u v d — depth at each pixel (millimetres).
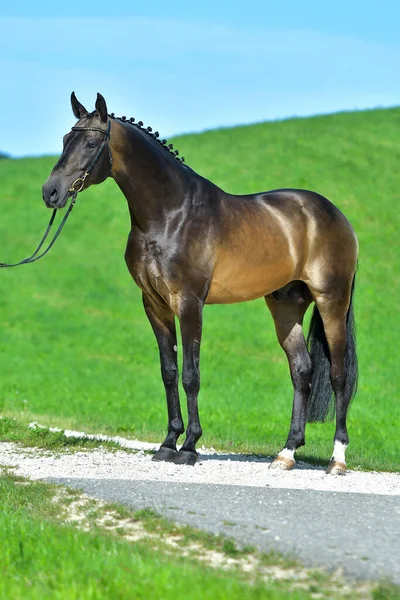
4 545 7910
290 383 30781
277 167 52562
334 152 54594
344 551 7883
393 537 8359
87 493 10094
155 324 12734
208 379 30859
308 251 13078
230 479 11328
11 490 10234
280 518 8953
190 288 12023
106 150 11938
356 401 27141
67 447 13930
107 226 49938
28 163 61156
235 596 6516
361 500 9938
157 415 22984
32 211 51781
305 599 6629
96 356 34875
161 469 11875
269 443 17344
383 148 55125
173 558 7652
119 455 13258
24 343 36281
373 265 42625
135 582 6844
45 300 41938
